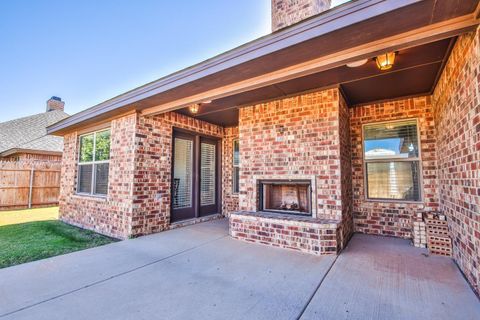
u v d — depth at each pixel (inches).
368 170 198.2
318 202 161.5
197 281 109.1
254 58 115.5
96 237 196.7
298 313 83.8
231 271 120.1
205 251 151.4
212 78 137.3
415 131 183.0
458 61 108.2
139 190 190.7
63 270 122.0
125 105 182.9
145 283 107.4
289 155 175.2
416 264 127.0
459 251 119.9
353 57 107.7
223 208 277.7
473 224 98.7
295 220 154.9
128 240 177.5
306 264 128.6
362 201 195.6
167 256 142.5
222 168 282.5
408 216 179.8
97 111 205.0
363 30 94.0
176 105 173.2
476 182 94.0
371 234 190.4
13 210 352.5
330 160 159.3
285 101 179.8
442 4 79.7
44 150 450.3
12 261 137.9
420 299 92.2
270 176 182.2
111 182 206.2
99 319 80.7
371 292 97.9
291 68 124.3
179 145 236.5
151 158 201.3
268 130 185.9
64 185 270.8
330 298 93.6
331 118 160.7
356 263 129.1
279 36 107.4
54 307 88.0
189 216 241.6
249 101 190.1
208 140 270.4
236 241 173.6
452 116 123.1
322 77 146.9
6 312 84.5
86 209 231.1
